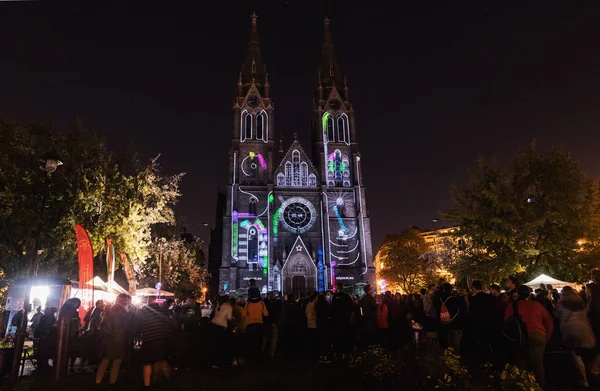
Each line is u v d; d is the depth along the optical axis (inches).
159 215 1614.2
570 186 1407.5
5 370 614.5
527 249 1393.9
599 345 480.7
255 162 3292.3
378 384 442.3
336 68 3740.2
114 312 536.4
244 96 3513.8
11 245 1321.4
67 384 565.6
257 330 704.4
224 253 2979.8
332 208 3218.5
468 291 691.4
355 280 3068.4
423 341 520.4
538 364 437.1
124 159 1631.4
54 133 1349.7
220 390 514.0
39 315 978.1
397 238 3516.2
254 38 3804.1
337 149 3398.1
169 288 2677.2
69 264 1446.9
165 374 620.4
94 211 1375.5
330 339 770.8
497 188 1445.6
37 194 1296.8
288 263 2997.0
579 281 1387.8
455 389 390.6
